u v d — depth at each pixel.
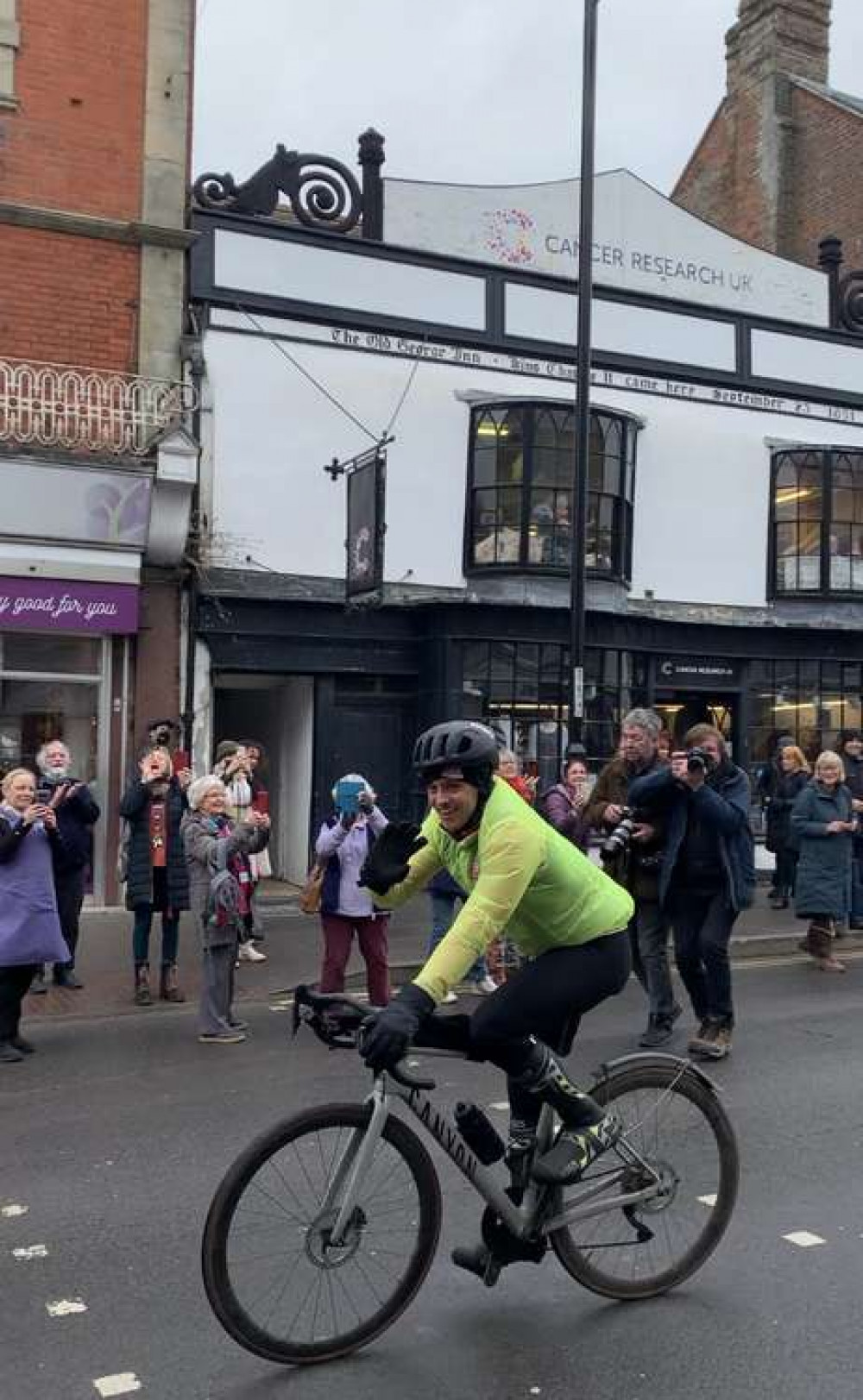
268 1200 3.33
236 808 9.45
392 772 13.47
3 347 11.30
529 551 13.73
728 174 22.30
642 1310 3.72
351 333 13.16
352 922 7.45
